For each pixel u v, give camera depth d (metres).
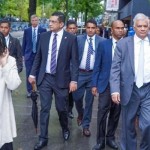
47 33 6.11
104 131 6.12
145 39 5.22
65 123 6.46
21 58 7.03
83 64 6.91
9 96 4.49
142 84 5.23
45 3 29.25
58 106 6.21
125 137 5.50
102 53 5.94
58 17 5.98
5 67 4.35
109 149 6.17
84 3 29.23
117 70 5.30
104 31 17.11
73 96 7.14
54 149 6.08
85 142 6.49
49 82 6.07
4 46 4.38
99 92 5.99
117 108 6.14
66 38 6.06
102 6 31.45
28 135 6.71
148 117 5.23
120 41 5.32
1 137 4.40
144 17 5.15
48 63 6.05
